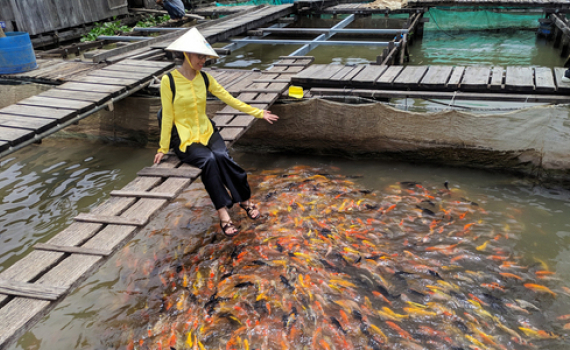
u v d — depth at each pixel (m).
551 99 4.75
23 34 6.48
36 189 5.21
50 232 4.39
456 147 5.29
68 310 3.47
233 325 3.22
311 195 4.85
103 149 6.39
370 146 5.65
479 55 10.02
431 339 3.02
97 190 5.16
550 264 3.68
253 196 4.89
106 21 11.27
